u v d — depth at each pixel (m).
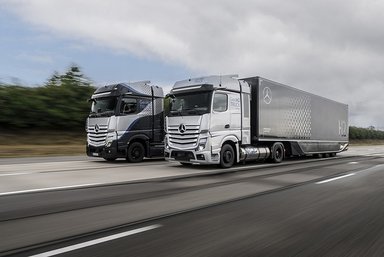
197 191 9.36
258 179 11.96
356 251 4.83
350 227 6.03
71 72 36.28
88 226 5.82
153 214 6.72
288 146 20.47
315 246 5.00
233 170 14.66
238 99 16.08
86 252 4.60
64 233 5.41
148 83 18.50
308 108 22.31
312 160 22.11
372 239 5.36
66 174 12.30
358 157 25.95
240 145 16.39
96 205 7.41
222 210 7.15
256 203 7.90
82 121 35.22
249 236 5.40
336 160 22.25
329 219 6.55
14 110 30.16
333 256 4.63
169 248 4.79
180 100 15.50
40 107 31.81
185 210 7.10
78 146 30.03
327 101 25.17
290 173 13.91
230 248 4.84
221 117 15.20
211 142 14.76
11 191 8.85
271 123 18.30
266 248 4.88
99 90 17.94
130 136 17.50
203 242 5.07
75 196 8.34
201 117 14.70
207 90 14.84
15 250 4.64
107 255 4.50
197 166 16.16
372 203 8.07
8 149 24.69
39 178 11.21
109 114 17.11
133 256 4.47
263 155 18.02
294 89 20.66
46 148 26.98
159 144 18.56
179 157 15.26
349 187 10.45
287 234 5.55
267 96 17.95
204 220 6.32
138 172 13.38
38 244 4.89
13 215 6.48
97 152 17.42
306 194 9.16
